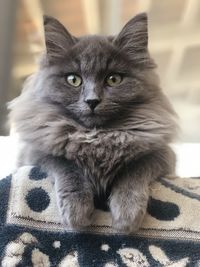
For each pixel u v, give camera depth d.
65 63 0.33
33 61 0.55
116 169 0.30
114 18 0.53
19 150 0.36
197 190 0.31
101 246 0.27
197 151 0.62
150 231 0.28
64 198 0.28
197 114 0.72
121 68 0.33
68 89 0.32
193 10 0.52
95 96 0.31
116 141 0.31
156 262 0.27
